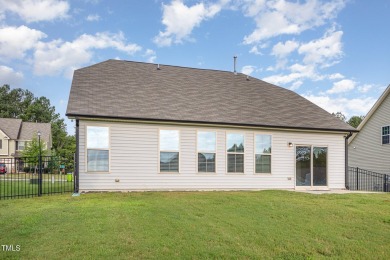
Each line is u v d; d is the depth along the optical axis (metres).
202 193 11.98
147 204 8.99
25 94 77.06
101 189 12.18
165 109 13.52
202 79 17.41
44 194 11.73
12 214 7.57
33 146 31.78
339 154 15.73
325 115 16.66
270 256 5.22
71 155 46.59
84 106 12.34
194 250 5.24
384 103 21.22
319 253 5.50
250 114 14.81
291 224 7.18
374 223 7.55
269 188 14.45
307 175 15.12
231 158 14.00
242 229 6.58
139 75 16.09
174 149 13.20
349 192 14.04
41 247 5.21
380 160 21.27
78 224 6.58
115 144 12.42
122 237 5.75
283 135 14.87
